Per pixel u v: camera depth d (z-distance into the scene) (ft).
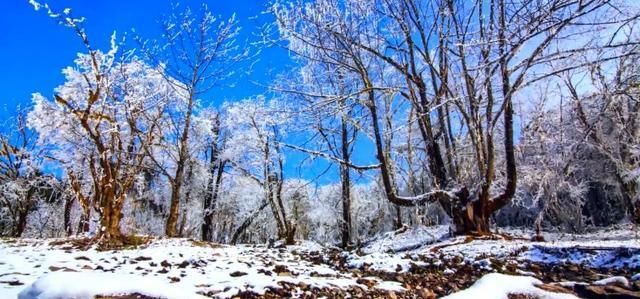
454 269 29.71
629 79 43.32
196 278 22.20
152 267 25.81
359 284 23.66
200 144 84.84
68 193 75.46
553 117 59.47
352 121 52.70
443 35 46.42
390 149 58.34
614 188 92.43
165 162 82.89
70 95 58.13
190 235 101.50
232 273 23.59
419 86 49.90
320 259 34.68
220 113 95.81
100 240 43.01
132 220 73.46
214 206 97.66
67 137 63.26
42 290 14.29
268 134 77.41
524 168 62.18
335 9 49.57
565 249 32.14
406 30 48.24
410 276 27.53
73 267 24.67
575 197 76.95
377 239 71.31
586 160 75.41
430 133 51.16
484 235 44.55
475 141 46.98
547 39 36.65
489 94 45.14
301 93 51.47
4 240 47.96
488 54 40.93
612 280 21.21
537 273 27.78
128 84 59.11
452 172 51.13
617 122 63.31
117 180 48.57
